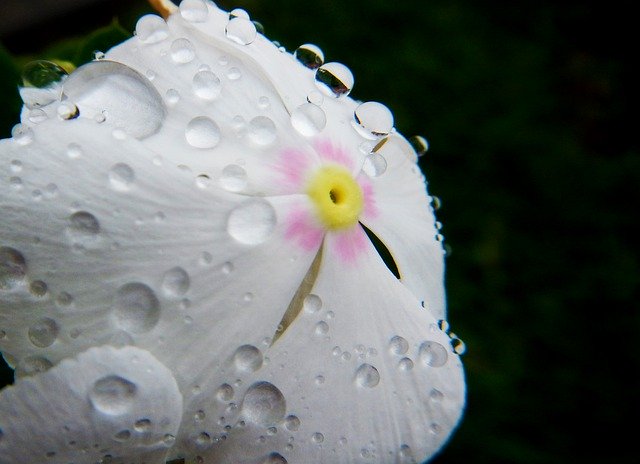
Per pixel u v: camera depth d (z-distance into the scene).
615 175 0.19
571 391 0.16
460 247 0.17
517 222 0.18
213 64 0.09
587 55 0.21
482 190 0.18
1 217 0.08
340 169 0.09
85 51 0.10
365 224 0.09
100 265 0.08
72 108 0.08
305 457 0.08
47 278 0.08
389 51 0.19
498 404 0.16
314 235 0.09
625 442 0.16
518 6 0.21
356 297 0.09
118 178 0.08
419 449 0.09
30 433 0.08
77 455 0.08
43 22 0.18
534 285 0.17
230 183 0.08
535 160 0.19
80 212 0.08
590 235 0.18
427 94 0.19
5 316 0.08
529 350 0.17
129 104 0.08
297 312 0.08
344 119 0.09
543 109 0.20
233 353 0.08
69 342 0.08
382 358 0.09
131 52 0.08
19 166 0.08
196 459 0.08
